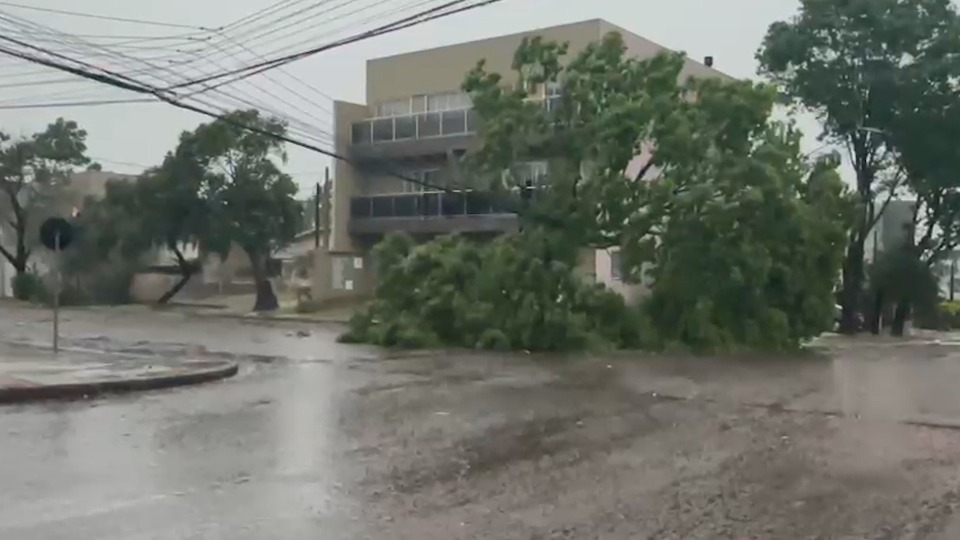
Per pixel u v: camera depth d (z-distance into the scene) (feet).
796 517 24.97
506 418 41.24
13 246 171.53
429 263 84.48
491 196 86.38
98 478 27.94
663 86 82.17
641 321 81.41
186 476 28.45
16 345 73.26
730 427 39.86
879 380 62.39
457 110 125.29
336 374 59.00
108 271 149.59
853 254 139.13
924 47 127.54
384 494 26.61
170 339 86.12
